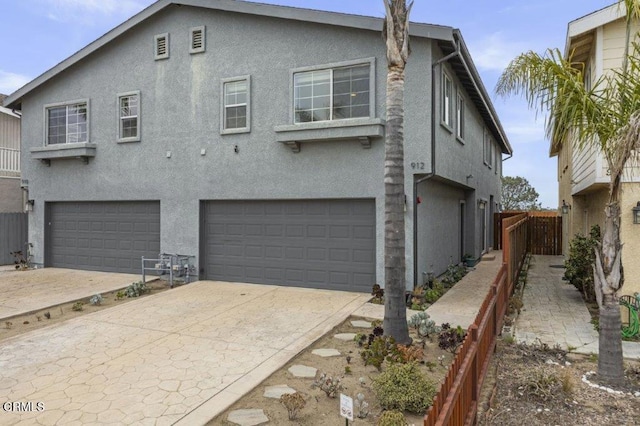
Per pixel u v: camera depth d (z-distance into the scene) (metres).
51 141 14.18
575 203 14.46
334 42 10.19
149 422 4.33
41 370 5.69
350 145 10.12
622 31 8.24
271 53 10.88
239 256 11.55
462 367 3.78
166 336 7.08
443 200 12.75
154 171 12.45
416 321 7.32
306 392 5.02
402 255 6.53
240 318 8.09
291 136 10.31
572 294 10.73
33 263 14.55
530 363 6.09
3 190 17.28
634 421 4.52
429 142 9.45
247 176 11.23
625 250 7.82
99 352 6.36
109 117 13.11
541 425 4.46
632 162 6.68
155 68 12.40
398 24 6.54
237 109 11.38
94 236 13.68
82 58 13.23
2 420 4.38
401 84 6.59
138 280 11.90
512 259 10.06
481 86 13.42
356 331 7.41
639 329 7.23
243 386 5.14
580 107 5.40
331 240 10.51
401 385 4.50
